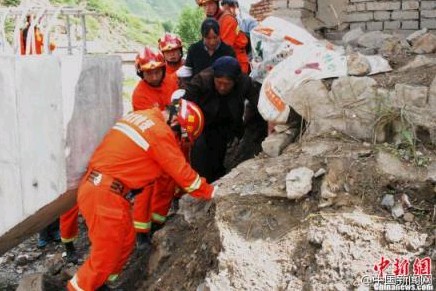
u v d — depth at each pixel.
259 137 5.30
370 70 3.93
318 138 3.82
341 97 3.80
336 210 3.21
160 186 4.27
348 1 5.62
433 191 3.14
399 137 3.53
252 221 3.36
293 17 5.59
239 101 4.34
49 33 3.69
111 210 3.48
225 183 3.74
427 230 2.97
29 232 4.49
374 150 3.52
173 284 3.61
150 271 3.99
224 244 3.28
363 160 3.45
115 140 3.52
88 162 3.64
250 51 6.17
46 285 4.49
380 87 3.70
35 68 3.45
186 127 3.86
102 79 3.70
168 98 4.53
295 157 3.76
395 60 4.20
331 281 2.87
